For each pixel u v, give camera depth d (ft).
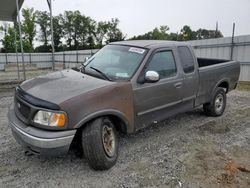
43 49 219.20
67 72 13.58
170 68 14.38
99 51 15.58
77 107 9.95
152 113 13.46
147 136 15.33
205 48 46.73
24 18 191.52
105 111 10.79
